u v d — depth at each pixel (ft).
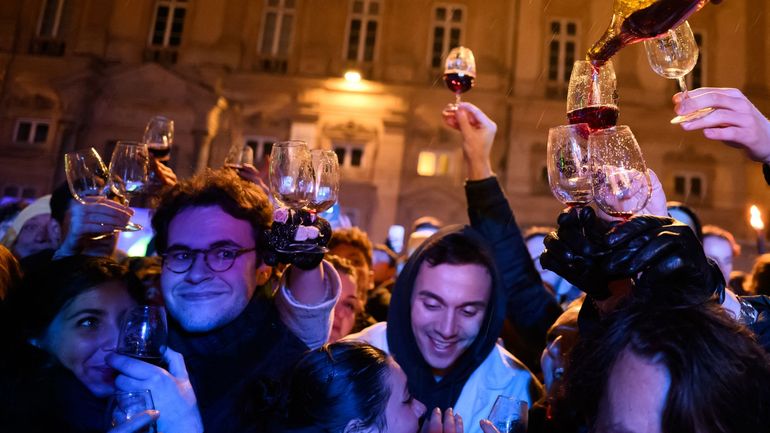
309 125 64.49
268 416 5.58
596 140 4.74
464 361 7.56
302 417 5.38
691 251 3.46
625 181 4.55
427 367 7.63
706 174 61.31
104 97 63.72
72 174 7.40
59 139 62.34
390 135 63.57
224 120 64.90
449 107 8.79
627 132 4.72
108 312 6.42
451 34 66.23
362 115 64.13
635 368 3.28
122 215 7.54
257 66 66.28
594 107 5.70
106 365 6.29
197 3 66.54
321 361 5.57
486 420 5.54
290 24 67.51
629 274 3.43
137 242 13.15
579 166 5.18
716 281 3.67
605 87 5.79
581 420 4.94
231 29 66.33
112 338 6.38
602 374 3.44
